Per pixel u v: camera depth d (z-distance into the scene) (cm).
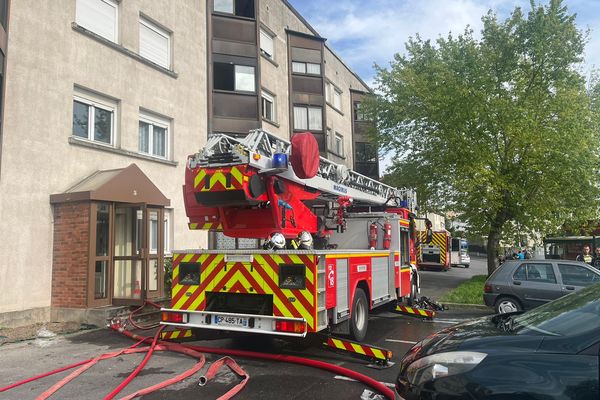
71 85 1025
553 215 1862
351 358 649
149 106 1269
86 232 909
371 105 2281
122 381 540
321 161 820
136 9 1245
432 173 1992
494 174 1748
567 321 337
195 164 670
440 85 1856
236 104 1623
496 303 1030
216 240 825
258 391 507
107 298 936
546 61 1869
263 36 1928
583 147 1694
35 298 905
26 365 617
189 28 1460
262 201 660
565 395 269
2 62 861
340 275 655
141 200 1016
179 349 680
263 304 623
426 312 952
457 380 302
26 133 913
